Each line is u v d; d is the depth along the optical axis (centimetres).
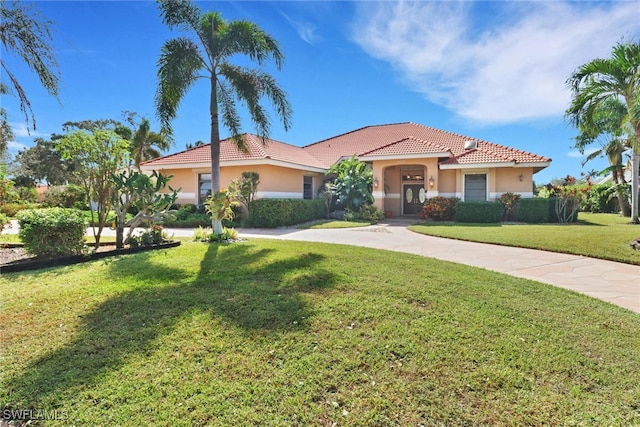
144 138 3047
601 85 1164
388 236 1354
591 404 286
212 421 261
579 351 370
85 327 414
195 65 1203
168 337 387
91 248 939
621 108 1484
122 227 970
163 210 1048
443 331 408
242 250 914
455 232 1372
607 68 1141
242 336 390
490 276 675
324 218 2225
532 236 1199
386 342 379
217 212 1182
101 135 977
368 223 1866
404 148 2094
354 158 2119
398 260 797
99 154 970
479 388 303
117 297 515
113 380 310
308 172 2292
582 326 437
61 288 566
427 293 543
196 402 282
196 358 346
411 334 399
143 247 951
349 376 319
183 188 2130
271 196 1933
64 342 378
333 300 499
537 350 370
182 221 1819
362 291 543
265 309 465
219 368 329
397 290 551
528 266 812
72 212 874
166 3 1147
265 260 768
